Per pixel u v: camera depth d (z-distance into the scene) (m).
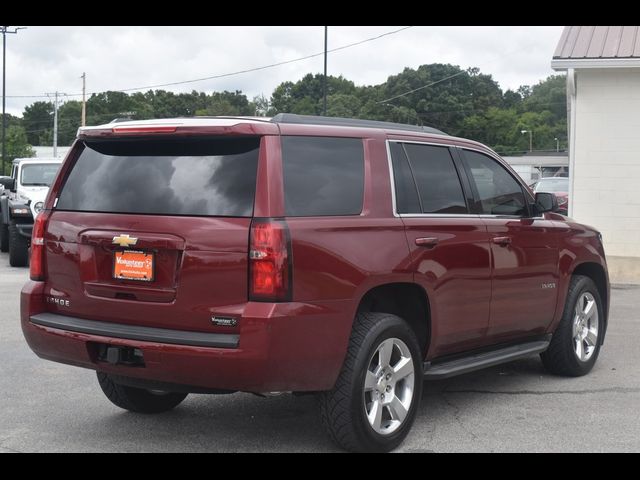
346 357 4.99
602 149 16.73
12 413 6.18
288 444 5.48
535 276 6.74
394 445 5.30
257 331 4.56
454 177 6.14
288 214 4.77
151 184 5.07
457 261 5.84
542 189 25.91
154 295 4.89
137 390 5.98
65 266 5.30
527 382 7.20
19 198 16.50
